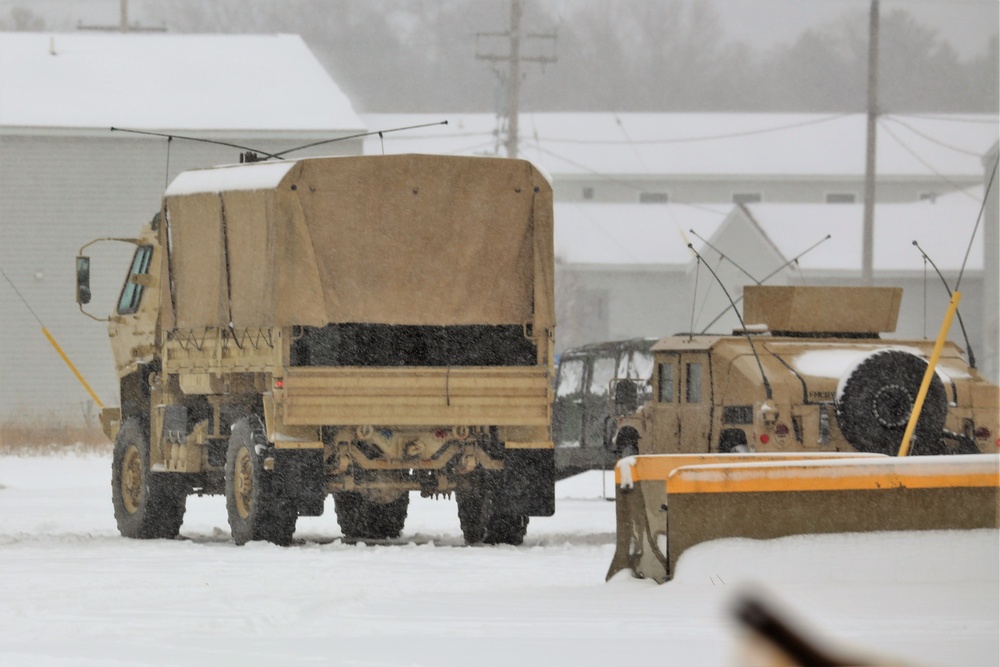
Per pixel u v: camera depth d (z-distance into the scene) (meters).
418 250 57.34
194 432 59.75
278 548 53.00
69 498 85.50
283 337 54.81
